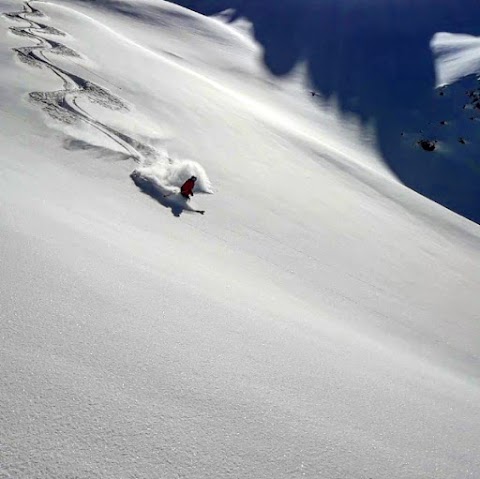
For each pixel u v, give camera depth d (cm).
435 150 5788
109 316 394
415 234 2036
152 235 882
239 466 278
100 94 1884
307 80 7162
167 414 296
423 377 666
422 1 11356
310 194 1905
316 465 308
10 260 417
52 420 253
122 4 6931
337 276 1254
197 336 435
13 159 955
